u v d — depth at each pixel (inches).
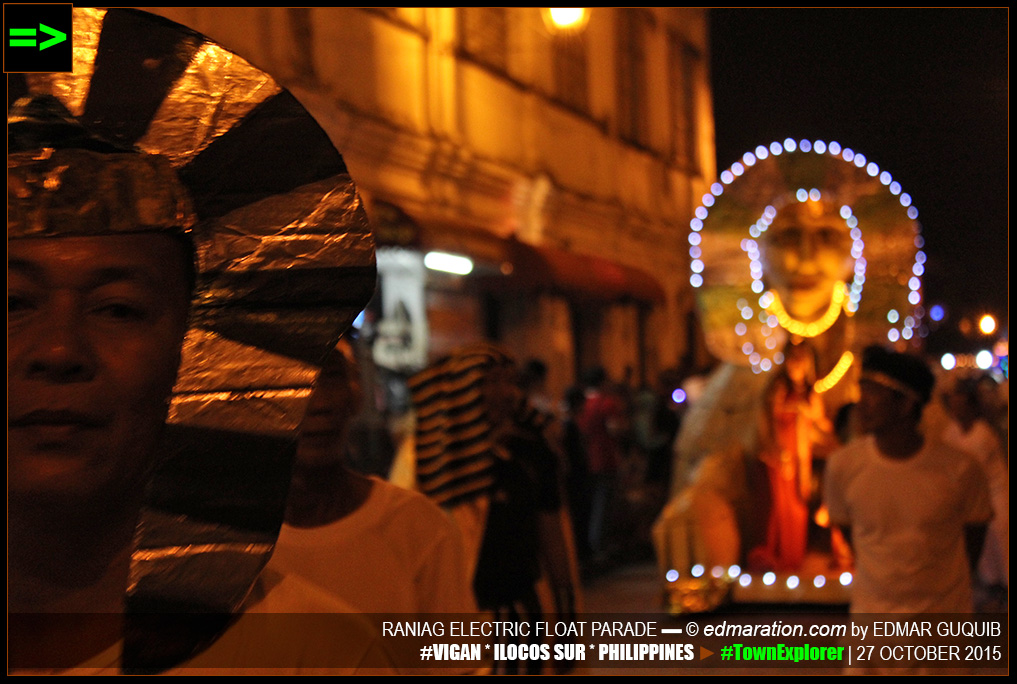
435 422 136.2
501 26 557.9
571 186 638.5
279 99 30.5
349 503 93.1
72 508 28.8
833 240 277.4
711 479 277.3
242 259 30.1
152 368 28.8
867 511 129.9
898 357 129.8
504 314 577.3
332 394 91.7
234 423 29.9
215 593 29.5
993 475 279.7
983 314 839.7
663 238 804.0
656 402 488.7
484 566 127.3
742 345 284.2
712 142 919.0
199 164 29.8
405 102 453.1
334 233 30.7
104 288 28.4
